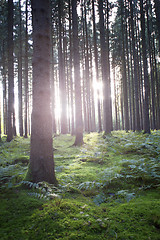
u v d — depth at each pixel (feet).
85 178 15.72
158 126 80.69
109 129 43.52
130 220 8.81
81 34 76.18
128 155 23.89
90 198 12.07
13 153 26.23
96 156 23.26
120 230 8.05
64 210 9.61
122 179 15.15
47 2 14.98
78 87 35.37
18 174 14.49
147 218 8.89
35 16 14.69
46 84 14.42
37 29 14.49
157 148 22.29
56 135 57.26
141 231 7.93
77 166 20.15
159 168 15.52
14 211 9.43
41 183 11.81
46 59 14.60
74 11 35.81
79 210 9.78
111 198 12.00
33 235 7.60
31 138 13.94
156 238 7.41
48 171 13.51
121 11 69.36
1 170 14.71
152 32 74.49
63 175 16.39
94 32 62.80
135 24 73.15
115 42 80.12
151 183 13.94
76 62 35.50
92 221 8.69
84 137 45.65
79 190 12.53
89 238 7.48
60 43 59.11
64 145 36.99
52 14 61.26
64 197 11.64
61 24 64.18
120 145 28.73
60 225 8.26
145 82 44.75
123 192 12.41
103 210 10.12
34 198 11.07
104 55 44.47
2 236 7.45
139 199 11.37
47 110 14.21
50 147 14.01
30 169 13.48
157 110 82.12
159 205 10.03
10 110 43.68
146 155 21.56
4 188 12.25
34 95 14.17
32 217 8.88
